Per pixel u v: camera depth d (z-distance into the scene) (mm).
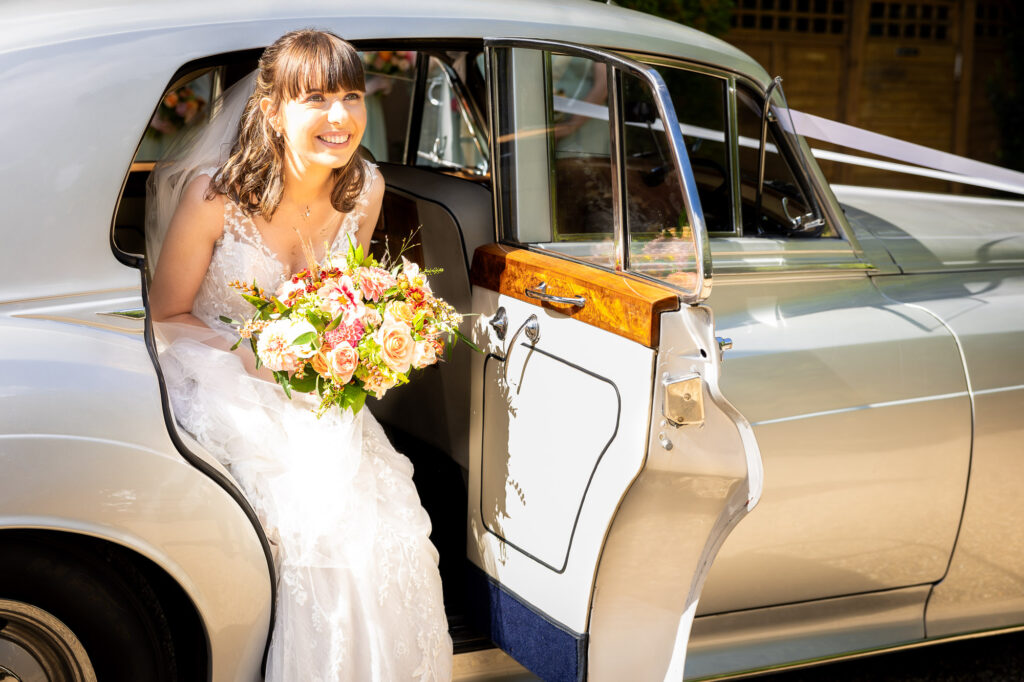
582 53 2469
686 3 5902
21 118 2162
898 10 10484
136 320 2229
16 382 2047
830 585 3041
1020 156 10133
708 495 2434
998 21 11031
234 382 2488
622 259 2443
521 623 2666
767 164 3068
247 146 2547
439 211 2914
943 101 10844
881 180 8492
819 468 2895
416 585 2504
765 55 10000
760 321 2943
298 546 2404
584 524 2430
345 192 2715
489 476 2768
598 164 2467
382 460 2629
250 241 2633
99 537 2129
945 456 3049
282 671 2383
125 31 2309
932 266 3320
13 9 2326
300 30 2467
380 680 2441
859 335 2988
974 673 3488
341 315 2361
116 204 2246
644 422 2264
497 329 2686
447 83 3789
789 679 3387
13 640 2160
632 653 2518
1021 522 3205
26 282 2156
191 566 2221
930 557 3131
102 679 2264
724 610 2943
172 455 2186
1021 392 3129
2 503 2021
